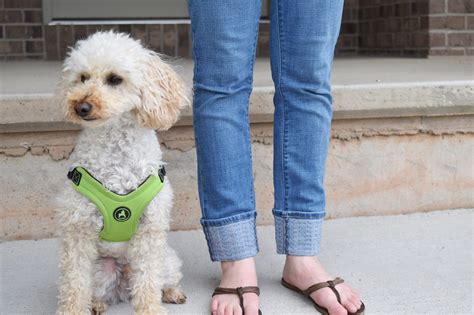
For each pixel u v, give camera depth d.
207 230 2.13
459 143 2.96
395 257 2.49
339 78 3.16
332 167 2.86
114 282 2.10
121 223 1.91
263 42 5.63
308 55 2.01
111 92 1.92
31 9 5.41
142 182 1.92
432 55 5.03
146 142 1.97
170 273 2.08
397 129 2.88
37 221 2.70
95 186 1.89
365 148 2.88
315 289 2.08
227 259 2.12
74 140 2.66
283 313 2.05
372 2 5.83
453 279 2.29
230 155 2.07
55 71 4.00
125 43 1.98
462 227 2.80
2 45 5.39
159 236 1.98
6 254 2.54
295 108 2.07
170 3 5.61
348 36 6.05
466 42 5.08
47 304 2.12
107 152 1.92
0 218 2.67
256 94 2.67
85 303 1.98
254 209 2.17
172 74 2.04
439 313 2.05
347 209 2.91
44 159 2.66
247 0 1.95
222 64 1.98
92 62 1.92
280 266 2.43
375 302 2.12
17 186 2.66
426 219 2.90
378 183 2.92
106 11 5.54
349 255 2.51
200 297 2.17
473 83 2.86
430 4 4.99
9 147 2.63
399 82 2.85
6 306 2.11
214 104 2.03
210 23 1.94
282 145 2.11
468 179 3.01
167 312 2.02
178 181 2.76
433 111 2.86
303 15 1.98
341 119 2.81
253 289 2.08
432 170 2.96
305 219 2.12
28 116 2.57
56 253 2.55
